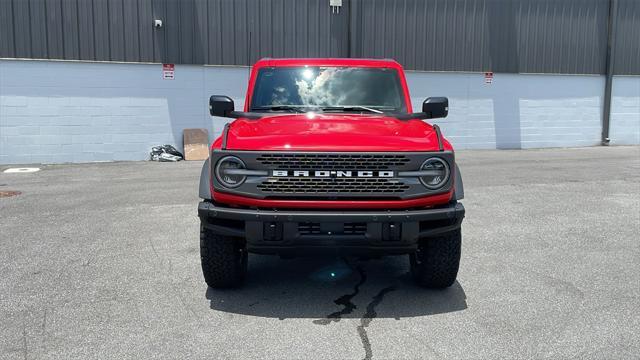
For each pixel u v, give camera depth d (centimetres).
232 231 409
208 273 446
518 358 339
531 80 1881
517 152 1770
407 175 401
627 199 892
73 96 1491
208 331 379
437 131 445
